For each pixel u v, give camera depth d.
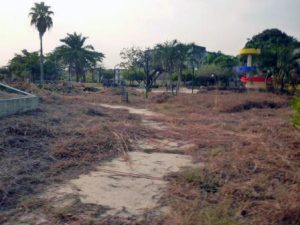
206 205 5.54
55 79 57.59
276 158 8.38
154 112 20.42
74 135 10.82
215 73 49.94
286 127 12.90
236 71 45.16
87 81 64.38
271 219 4.92
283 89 36.56
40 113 14.88
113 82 49.09
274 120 15.63
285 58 35.94
